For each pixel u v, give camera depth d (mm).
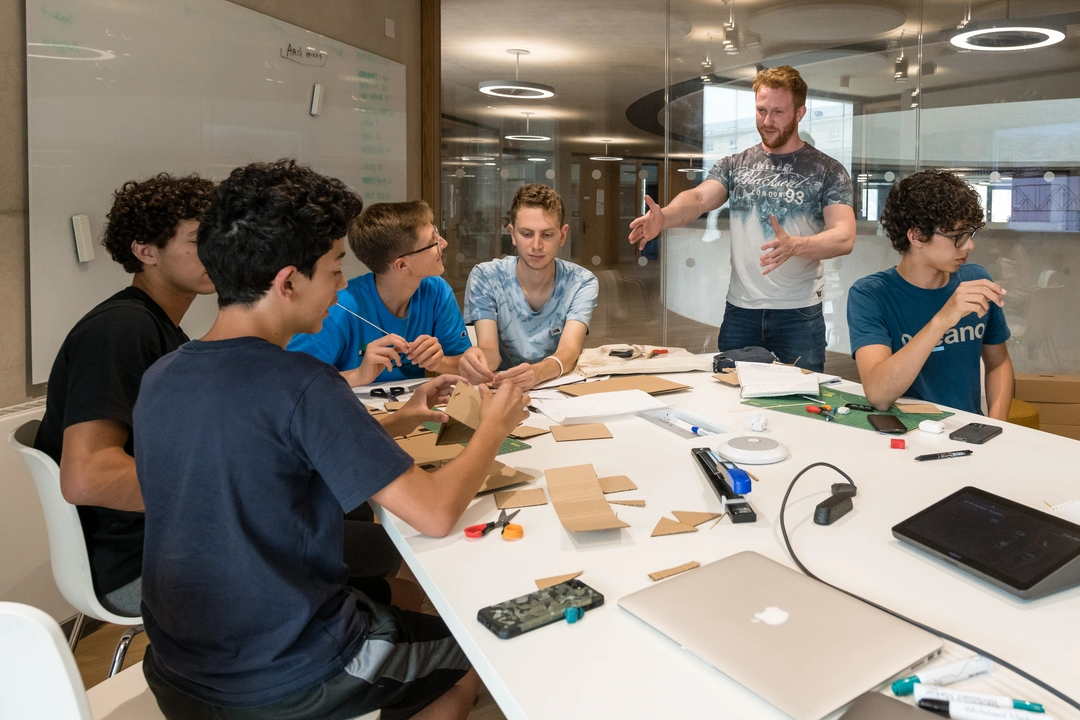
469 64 4484
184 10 2658
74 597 1389
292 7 3242
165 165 2613
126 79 2441
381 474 951
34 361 2176
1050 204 4172
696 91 4562
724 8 4441
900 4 4234
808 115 4473
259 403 924
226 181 975
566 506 1110
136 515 1424
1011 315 4340
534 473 1284
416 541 1027
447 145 4473
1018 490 1170
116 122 2412
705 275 4629
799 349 3141
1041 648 752
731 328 3285
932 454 1342
